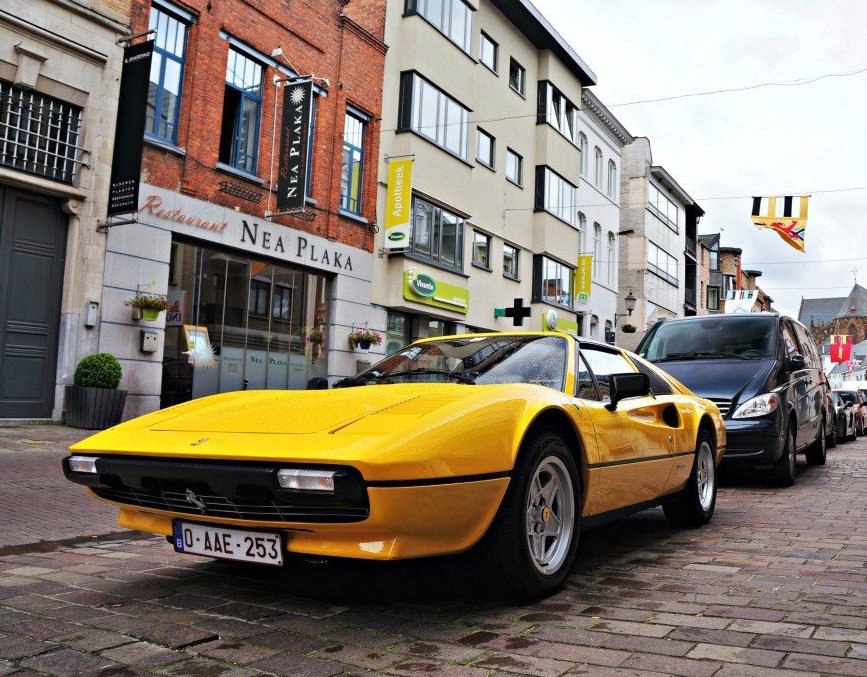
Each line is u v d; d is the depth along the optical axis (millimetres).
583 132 30438
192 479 3059
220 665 2588
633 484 4395
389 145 18172
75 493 6668
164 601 3424
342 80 16516
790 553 4613
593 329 31203
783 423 7945
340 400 3467
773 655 2699
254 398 3869
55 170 11055
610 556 4551
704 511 5586
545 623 3115
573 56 26750
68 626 3006
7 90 10570
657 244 41531
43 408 10977
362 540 2895
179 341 13047
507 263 23672
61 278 11227
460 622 3125
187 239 13109
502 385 3537
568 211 27172
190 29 13148
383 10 18047
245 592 3594
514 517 3256
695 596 3562
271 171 14625
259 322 14688
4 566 4195
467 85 20859
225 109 13984
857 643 2834
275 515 2975
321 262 15891
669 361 8922
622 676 2498
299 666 2586
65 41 10984
